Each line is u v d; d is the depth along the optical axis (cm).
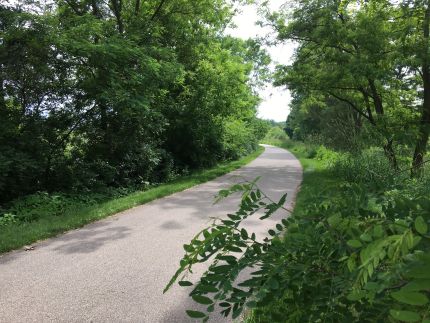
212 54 1994
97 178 1327
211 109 1892
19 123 1134
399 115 1449
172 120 1861
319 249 156
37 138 1141
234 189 205
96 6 1549
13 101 1149
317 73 1803
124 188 1385
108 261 600
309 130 4334
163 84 1423
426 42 1247
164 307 443
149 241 710
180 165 2056
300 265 153
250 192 206
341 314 136
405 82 1599
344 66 1516
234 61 2222
